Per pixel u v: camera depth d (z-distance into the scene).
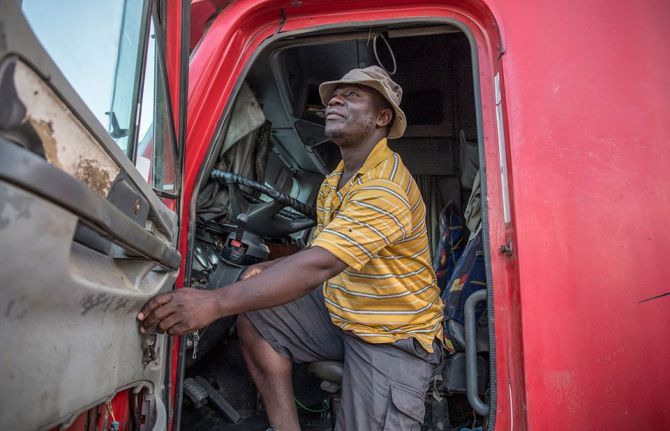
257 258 1.94
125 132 0.97
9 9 0.43
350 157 1.55
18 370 0.50
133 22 1.02
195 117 1.47
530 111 1.27
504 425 1.18
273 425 1.46
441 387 1.49
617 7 1.31
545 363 1.13
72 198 0.51
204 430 1.82
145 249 0.79
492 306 1.25
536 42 1.32
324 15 1.63
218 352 2.12
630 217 1.17
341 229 1.21
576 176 1.21
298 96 2.13
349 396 1.36
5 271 0.45
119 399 0.93
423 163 2.46
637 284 1.14
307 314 1.51
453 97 2.36
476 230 1.59
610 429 1.09
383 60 2.11
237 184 1.87
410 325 1.37
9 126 0.45
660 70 1.25
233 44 1.60
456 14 1.51
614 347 1.12
